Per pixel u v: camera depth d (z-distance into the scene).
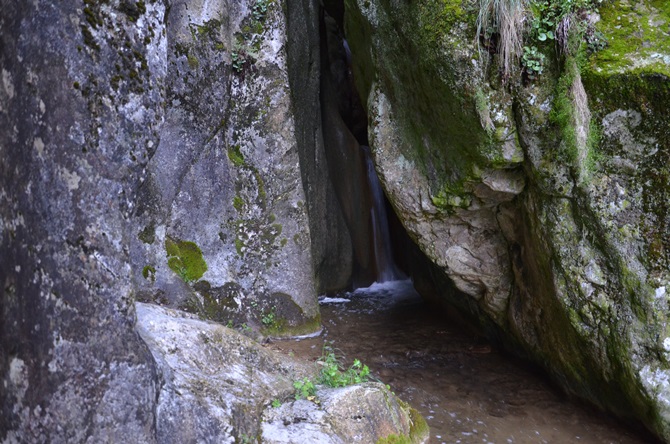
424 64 4.71
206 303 6.42
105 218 2.65
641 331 4.18
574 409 5.13
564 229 4.49
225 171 6.56
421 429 4.51
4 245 2.57
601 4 4.23
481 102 4.38
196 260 6.40
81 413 2.56
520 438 4.68
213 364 3.92
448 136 4.85
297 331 6.81
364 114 9.95
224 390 3.66
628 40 4.13
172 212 6.28
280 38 6.69
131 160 2.75
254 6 6.57
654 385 4.16
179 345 3.84
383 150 5.51
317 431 3.70
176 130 6.21
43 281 2.51
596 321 4.45
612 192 4.23
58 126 2.51
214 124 6.42
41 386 2.51
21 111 2.52
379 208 9.22
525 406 5.19
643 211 4.16
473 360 6.17
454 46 4.38
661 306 4.11
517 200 4.98
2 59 2.57
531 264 5.07
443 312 7.52
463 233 5.46
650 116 4.03
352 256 8.70
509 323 5.77
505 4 4.17
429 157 5.18
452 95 4.55
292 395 4.04
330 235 8.41
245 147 6.67
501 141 4.45
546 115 4.32
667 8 4.16
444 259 5.60
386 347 6.55
